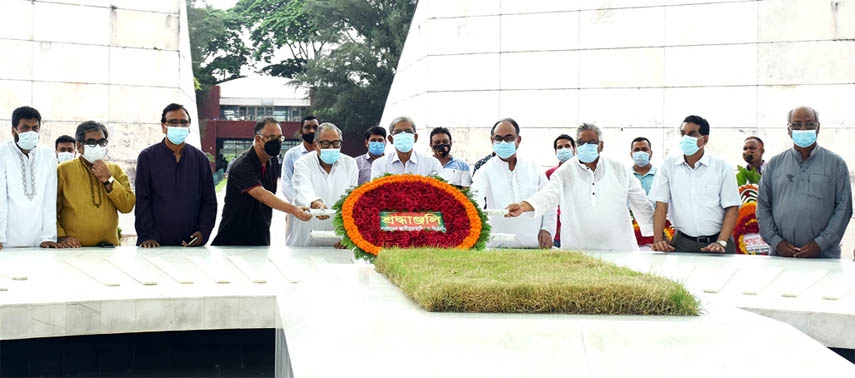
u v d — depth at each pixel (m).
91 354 4.42
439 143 7.46
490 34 13.16
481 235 5.02
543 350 2.48
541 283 2.95
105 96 12.69
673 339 2.55
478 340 2.55
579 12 12.70
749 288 4.50
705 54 12.16
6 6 12.30
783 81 11.80
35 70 12.39
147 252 5.84
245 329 4.65
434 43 13.54
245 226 6.40
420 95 13.86
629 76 12.48
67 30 12.55
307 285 3.68
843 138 11.55
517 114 12.98
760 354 2.45
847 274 5.03
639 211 6.26
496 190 6.31
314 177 6.32
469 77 13.26
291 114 44.69
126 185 6.47
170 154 6.23
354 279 3.87
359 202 5.01
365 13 35.72
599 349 2.49
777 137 11.80
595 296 2.89
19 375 4.27
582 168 6.09
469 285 2.92
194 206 6.31
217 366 4.62
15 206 5.98
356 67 33.78
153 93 12.93
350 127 35.00
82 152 5.99
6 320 3.93
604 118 12.59
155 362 4.54
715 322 2.71
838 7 11.59
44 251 5.83
